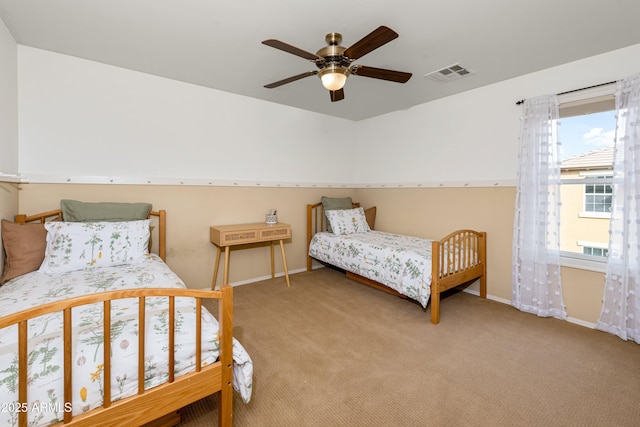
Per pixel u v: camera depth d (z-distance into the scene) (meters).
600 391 1.69
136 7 1.77
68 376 0.98
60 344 1.08
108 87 2.63
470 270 2.92
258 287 3.45
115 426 1.07
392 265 2.91
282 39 2.10
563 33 2.03
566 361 1.98
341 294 3.23
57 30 2.05
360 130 4.60
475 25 1.92
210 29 2.00
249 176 3.55
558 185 2.55
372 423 1.45
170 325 1.16
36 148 2.35
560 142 2.56
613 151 2.26
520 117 2.80
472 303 2.99
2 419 0.90
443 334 2.35
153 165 2.89
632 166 2.16
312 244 4.03
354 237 3.64
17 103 2.25
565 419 1.48
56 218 2.43
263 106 3.62
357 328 2.45
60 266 2.01
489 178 3.08
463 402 1.60
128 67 2.67
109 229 2.26
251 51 2.32
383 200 4.26
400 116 3.99
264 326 2.47
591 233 2.53
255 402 1.58
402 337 2.30
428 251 2.89
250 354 2.05
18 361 0.91
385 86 3.08
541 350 2.12
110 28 2.01
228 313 1.30
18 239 2.01
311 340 2.25
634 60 2.20
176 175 3.03
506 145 2.94
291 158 3.93
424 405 1.57
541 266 2.64
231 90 3.26
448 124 3.43
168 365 1.19
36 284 1.75
